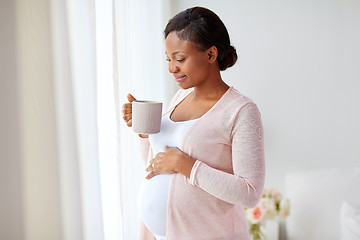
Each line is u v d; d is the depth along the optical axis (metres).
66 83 1.14
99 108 1.51
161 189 1.26
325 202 2.23
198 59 1.20
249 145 1.17
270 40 2.39
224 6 2.41
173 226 1.25
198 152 1.22
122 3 1.57
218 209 1.24
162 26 2.18
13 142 1.04
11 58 1.03
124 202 1.59
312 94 2.39
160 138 1.30
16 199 1.05
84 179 1.25
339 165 2.42
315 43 2.36
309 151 2.44
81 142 1.24
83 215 1.23
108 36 1.54
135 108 1.19
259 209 2.21
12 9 1.03
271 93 2.43
